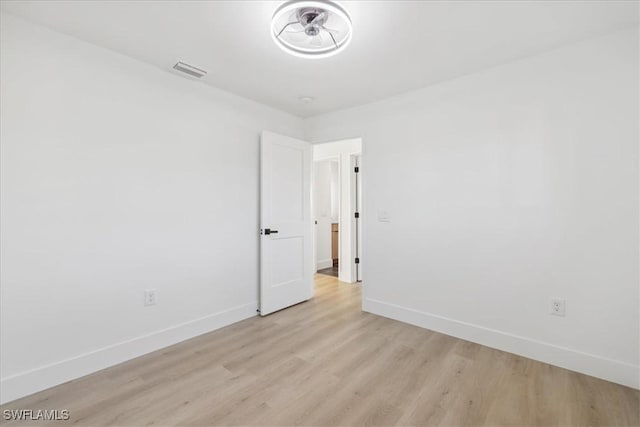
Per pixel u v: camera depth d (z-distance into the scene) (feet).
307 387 6.37
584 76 6.85
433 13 5.85
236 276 10.04
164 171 8.23
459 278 8.75
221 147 9.59
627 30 6.37
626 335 6.43
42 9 5.76
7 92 5.92
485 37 6.70
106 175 7.18
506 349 7.92
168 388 6.33
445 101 8.98
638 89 6.29
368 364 7.29
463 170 8.64
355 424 5.31
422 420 5.40
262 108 10.87
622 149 6.45
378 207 10.55
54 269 6.47
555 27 6.34
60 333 6.54
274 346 8.26
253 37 6.70
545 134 7.34
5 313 5.91
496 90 8.06
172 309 8.41
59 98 6.52
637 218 6.31
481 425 5.27
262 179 10.42
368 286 10.90
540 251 7.43
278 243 11.03
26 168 6.12
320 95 10.07
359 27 6.30
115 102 7.33
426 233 9.40
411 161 9.71
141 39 6.81
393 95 10.02
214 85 9.26
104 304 7.16
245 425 5.29
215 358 7.60
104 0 5.49
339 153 15.78
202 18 6.03
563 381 6.56
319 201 18.78
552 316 7.28
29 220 6.16
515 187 7.78
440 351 7.94
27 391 6.10
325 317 10.44
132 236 7.62
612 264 6.57
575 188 6.97
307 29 6.05
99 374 6.86
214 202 9.40
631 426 5.21
